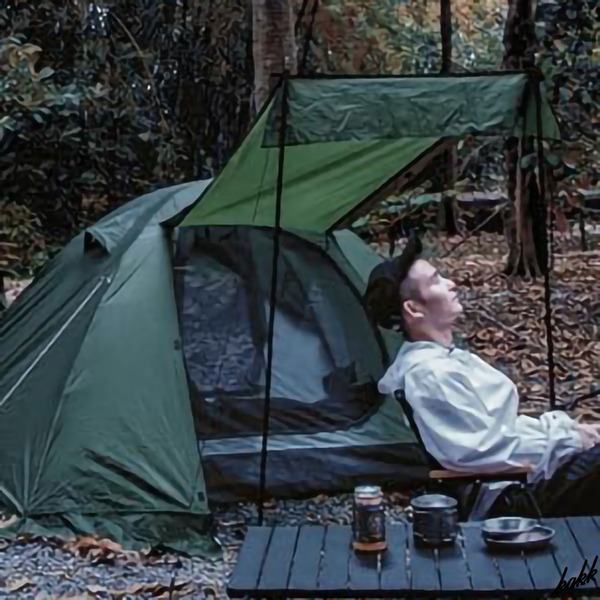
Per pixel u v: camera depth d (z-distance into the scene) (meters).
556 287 10.89
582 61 10.24
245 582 2.70
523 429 3.77
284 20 9.03
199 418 5.00
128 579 3.99
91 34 10.58
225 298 5.27
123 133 10.12
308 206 5.26
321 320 5.38
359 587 2.64
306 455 4.89
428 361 3.79
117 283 4.95
